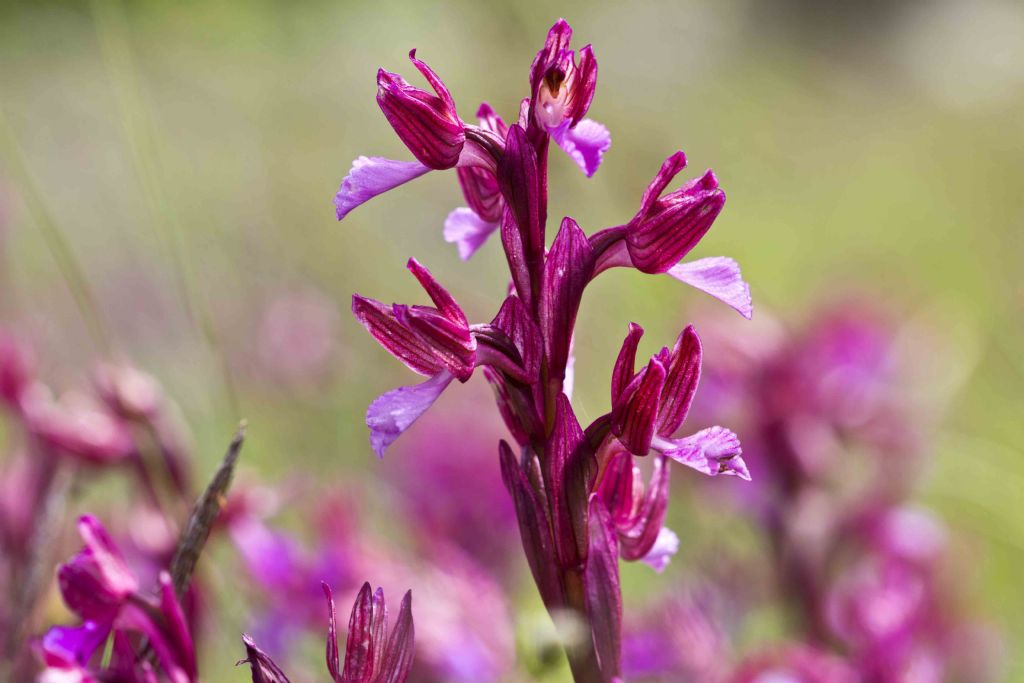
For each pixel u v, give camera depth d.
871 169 1.65
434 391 0.35
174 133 1.45
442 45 1.22
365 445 0.84
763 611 0.61
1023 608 0.70
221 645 0.52
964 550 0.62
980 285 1.21
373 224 1.09
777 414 0.60
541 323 0.36
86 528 0.39
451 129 0.36
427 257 1.06
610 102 1.49
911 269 1.27
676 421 0.36
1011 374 0.93
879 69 2.25
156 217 0.57
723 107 1.79
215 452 0.80
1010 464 0.79
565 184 0.78
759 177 1.60
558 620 0.36
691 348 0.36
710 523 0.66
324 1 1.83
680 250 0.36
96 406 0.52
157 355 0.96
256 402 0.87
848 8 2.37
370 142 1.41
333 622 0.36
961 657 0.58
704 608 0.53
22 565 0.49
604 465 0.36
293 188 1.23
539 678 0.40
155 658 0.40
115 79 0.58
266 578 0.50
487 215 0.37
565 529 0.36
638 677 0.50
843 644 0.55
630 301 0.82
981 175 1.57
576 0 1.94
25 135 1.45
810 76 2.12
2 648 0.47
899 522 0.58
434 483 0.63
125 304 1.02
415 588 0.50
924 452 0.63
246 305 0.95
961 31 2.34
